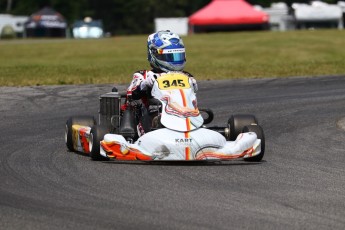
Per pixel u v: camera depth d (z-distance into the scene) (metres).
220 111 50.56
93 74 78.31
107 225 21.56
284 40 136.75
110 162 31.86
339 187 27.31
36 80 70.94
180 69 34.16
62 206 23.86
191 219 22.30
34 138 39.81
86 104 53.91
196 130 31.14
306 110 50.53
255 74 76.56
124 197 25.17
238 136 32.12
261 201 24.72
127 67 88.25
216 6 198.00
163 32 34.81
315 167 31.58
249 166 31.31
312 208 23.81
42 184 27.30
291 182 28.11
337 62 90.12
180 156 30.31
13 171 29.98
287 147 37.06
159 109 32.50
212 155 30.55
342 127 43.62
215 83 67.50
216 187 26.89
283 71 79.31
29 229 21.12
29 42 173.75
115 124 34.91
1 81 69.81
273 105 53.03
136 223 21.78
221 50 121.81
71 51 130.62
